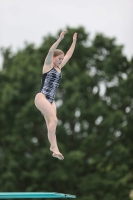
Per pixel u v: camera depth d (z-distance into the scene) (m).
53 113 25.48
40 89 25.97
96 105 77.81
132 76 81.12
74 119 78.94
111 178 75.56
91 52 83.75
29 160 76.00
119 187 75.44
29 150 78.56
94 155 77.25
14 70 81.56
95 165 78.69
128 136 80.06
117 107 81.56
